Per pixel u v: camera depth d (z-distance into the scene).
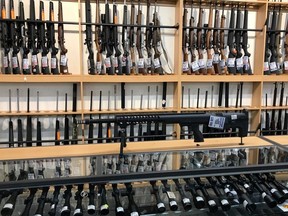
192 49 3.21
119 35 3.13
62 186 1.14
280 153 1.45
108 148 1.69
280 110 3.51
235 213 1.23
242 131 1.60
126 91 3.34
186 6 3.29
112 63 2.98
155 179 1.17
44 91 3.13
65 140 2.93
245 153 1.46
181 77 3.06
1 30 2.73
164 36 3.31
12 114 2.88
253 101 3.56
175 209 1.18
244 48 3.28
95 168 1.24
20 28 2.79
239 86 3.55
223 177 1.30
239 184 1.30
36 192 1.14
